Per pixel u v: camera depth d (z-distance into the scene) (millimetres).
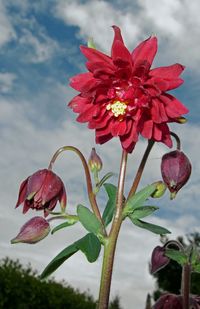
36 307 1028
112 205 244
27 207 253
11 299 989
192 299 265
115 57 218
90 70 219
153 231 226
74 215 240
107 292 219
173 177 255
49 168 251
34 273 1049
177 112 217
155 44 221
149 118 219
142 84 217
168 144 220
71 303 1127
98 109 222
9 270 1001
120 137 221
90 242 216
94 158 265
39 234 243
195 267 255
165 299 264
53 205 249
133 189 231
